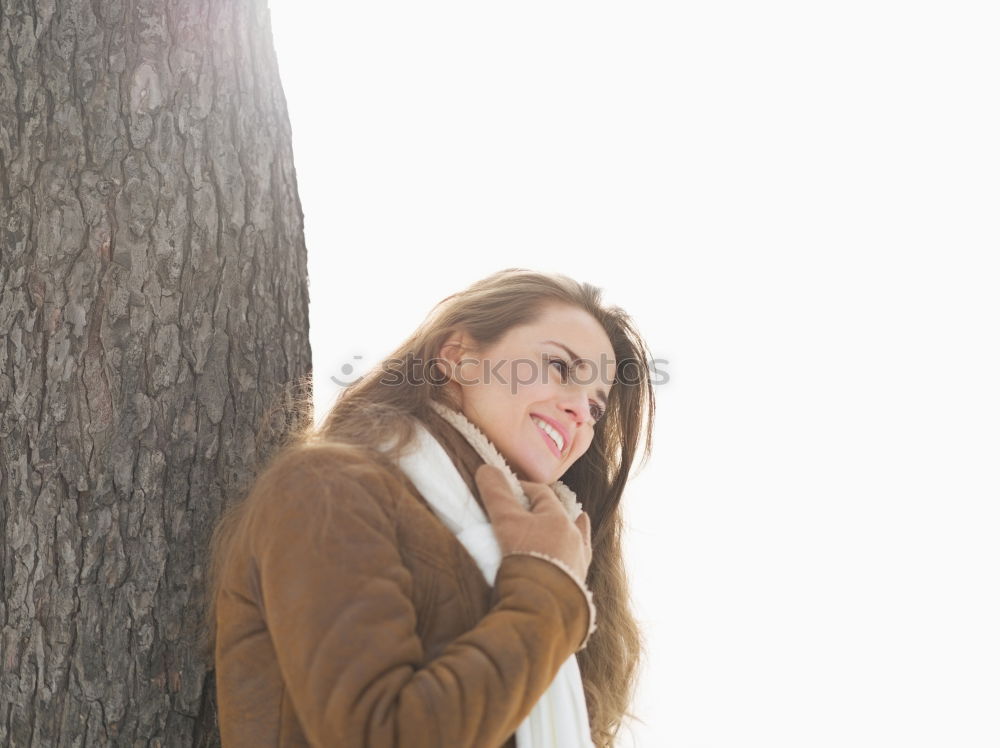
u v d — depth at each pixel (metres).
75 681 1.85
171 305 1.94
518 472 1.90
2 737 1.83
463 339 1.91
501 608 1.49
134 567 1.88
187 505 1.93
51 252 1.87
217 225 2.00
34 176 1.88
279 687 1.57
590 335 1.95
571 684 1.66
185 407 1.94
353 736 1.33
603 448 2.31
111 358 1.88
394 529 1.53
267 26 2.18
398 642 1.39
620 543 2.33
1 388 1.86
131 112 1.92
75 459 1.86
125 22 1.94
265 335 2.07
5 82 1.88
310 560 1.43
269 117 2.13
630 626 2.30
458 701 1.35
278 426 2.07
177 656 1.91
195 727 1.92
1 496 1.86
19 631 1.84
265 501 1.54
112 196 1.90
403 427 1.73
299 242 2.20
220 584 1.72
